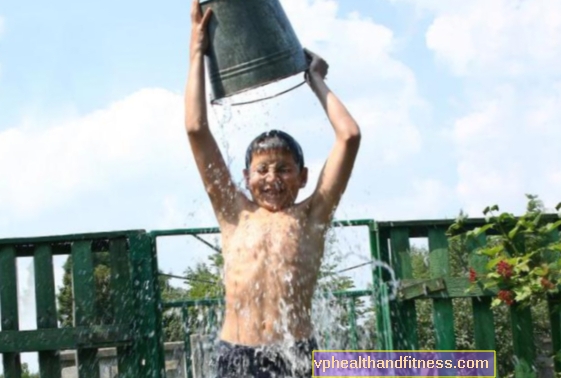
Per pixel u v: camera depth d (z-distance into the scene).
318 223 3.95
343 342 6.43
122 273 6.38
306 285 3.88
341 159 3.88
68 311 8.35
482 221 6.57
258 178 3.99
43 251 6.37
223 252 4.00
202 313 6.99
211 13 4.11
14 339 6.24
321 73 4.12
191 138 3.87
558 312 6.51
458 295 6.51
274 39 4.07
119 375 6.31
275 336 3.79
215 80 4.12
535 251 6.43
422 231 6.63
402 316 6.54
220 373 3.82
